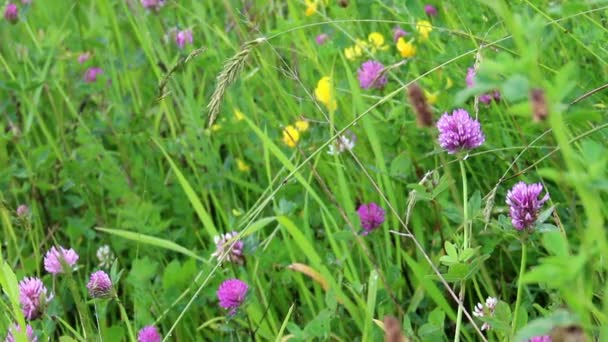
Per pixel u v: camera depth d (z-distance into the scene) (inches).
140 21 61.6
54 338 46.3
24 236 48.5
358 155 50.1
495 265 44.4
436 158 47.1
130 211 48.7
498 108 46.3
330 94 47.8
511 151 45.9
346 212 45.1
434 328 38.2
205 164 52.6
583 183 24.7
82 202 52.9
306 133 51.8
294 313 44.6
